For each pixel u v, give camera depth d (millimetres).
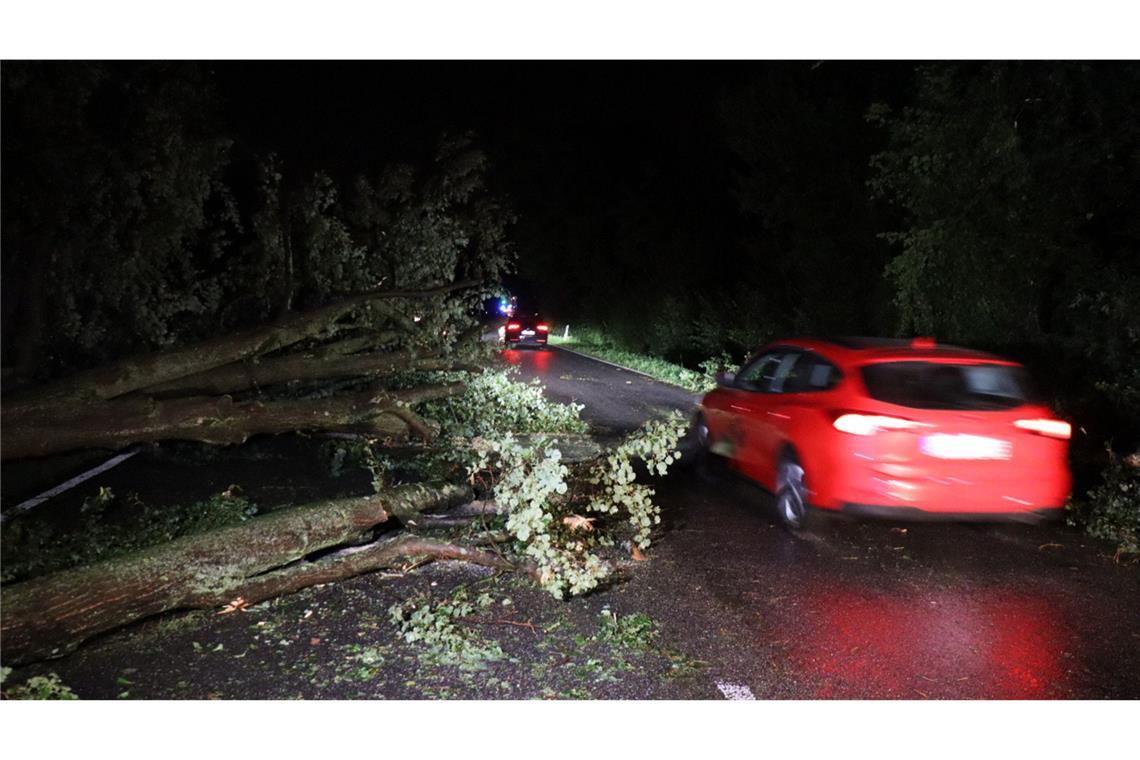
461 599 6109
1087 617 6062
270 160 12484
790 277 22734
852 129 19156
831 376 7574
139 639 5297
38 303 8414
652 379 23875
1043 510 7105
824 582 6703
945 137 12891
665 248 30750
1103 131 12320
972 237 12648
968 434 6945
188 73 10203
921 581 6758
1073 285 12438
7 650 4680
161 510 7633
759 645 5484
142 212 9977
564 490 6391
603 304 38781
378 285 13484
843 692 4863
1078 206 12242
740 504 9125
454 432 11656
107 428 6902
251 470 9789
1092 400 11922
